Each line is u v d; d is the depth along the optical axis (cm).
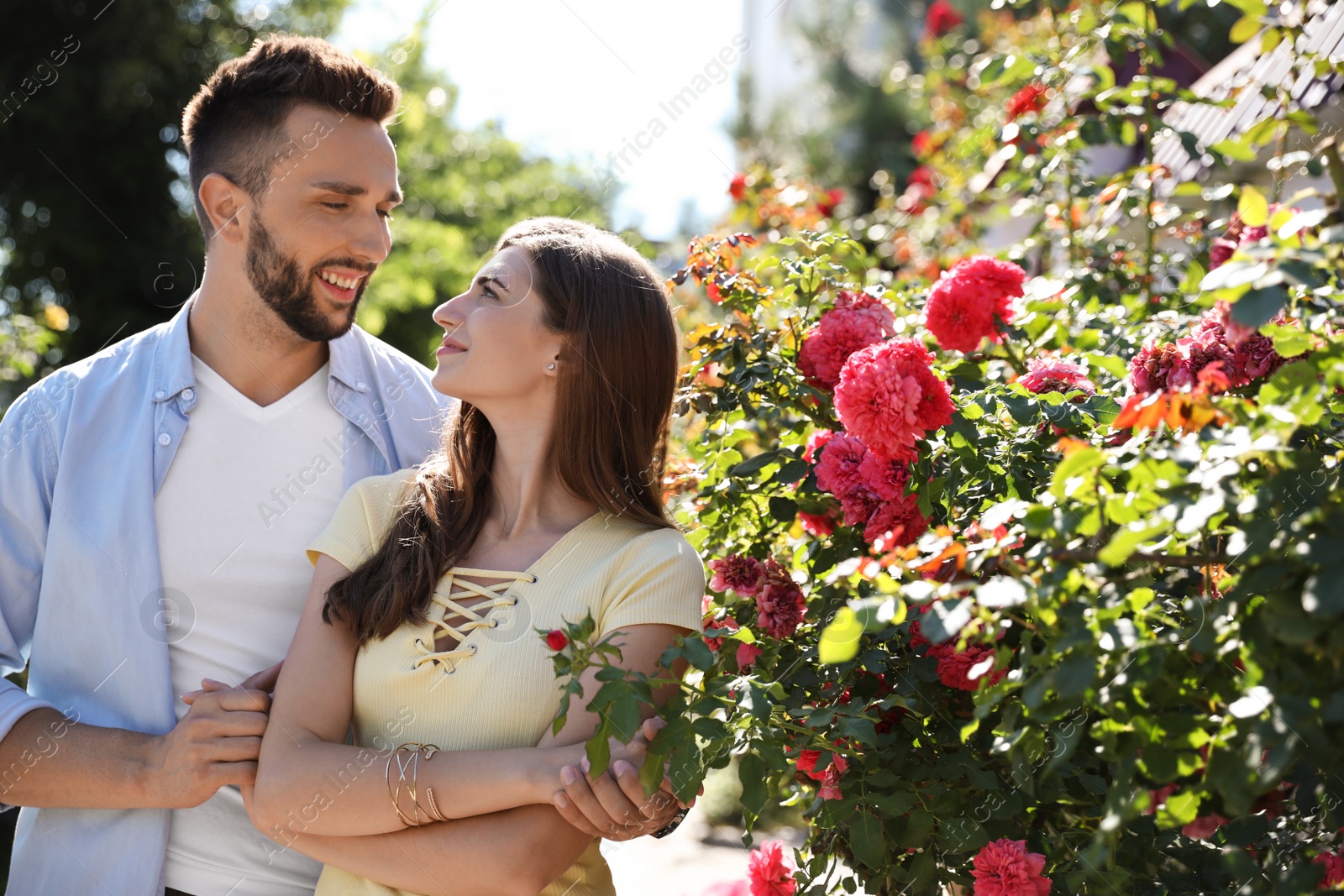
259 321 192
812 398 211
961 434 176
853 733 151
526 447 171
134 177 744
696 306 375
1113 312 230
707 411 219
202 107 193
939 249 549
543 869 150
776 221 396
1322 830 145
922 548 137
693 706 144
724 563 194
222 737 166
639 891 404
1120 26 261
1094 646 118
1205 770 118
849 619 127
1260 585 110
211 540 191
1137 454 136
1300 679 109
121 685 184
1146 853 154
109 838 177
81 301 735
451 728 159
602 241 177
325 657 167
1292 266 109
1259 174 340
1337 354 121
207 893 179
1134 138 272
